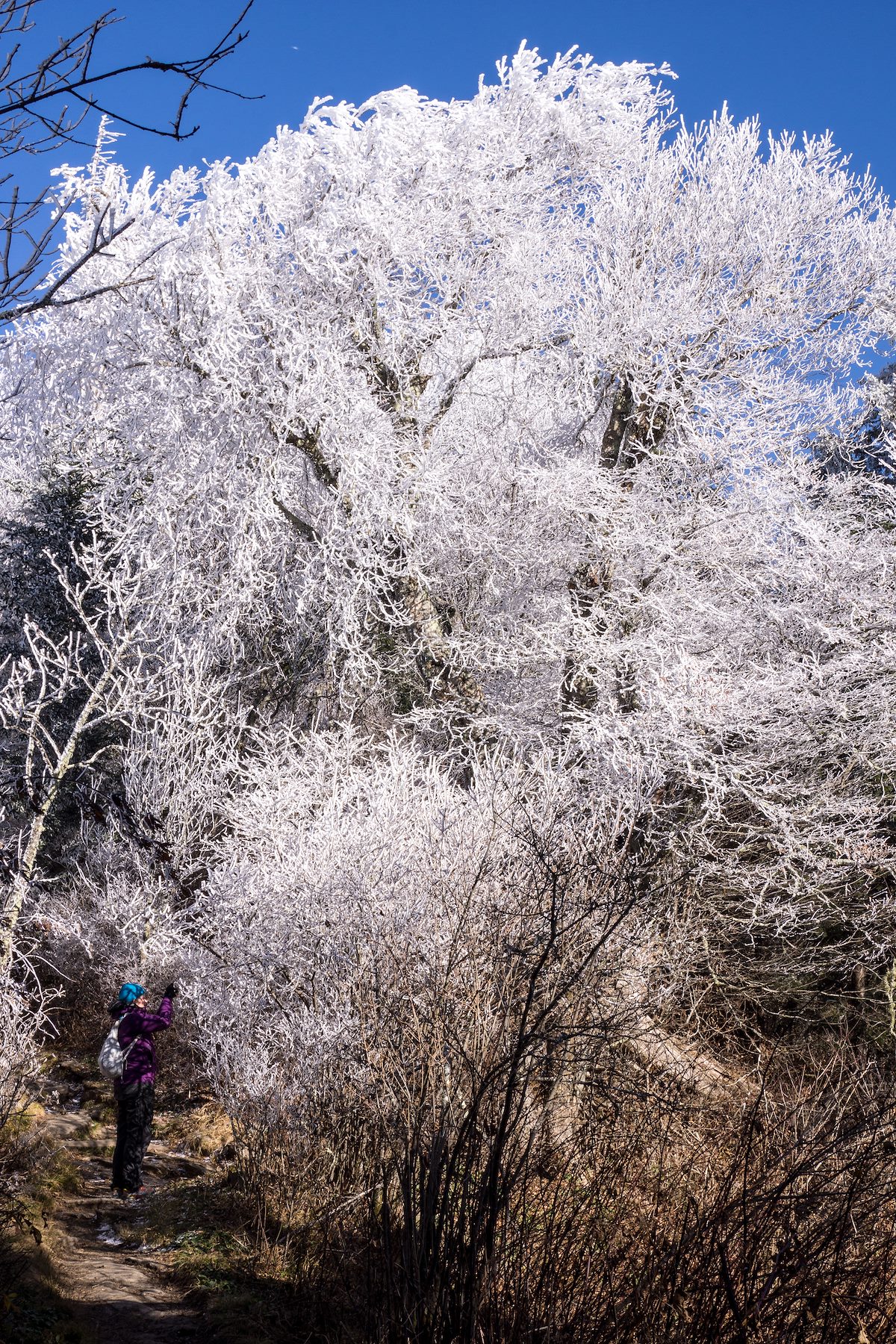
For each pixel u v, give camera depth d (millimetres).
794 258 11398
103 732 11703
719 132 11805
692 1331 3312
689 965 7180
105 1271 4809
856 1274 3463
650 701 9305
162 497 10711
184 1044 8219
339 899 6246
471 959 5078
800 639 10586
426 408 12391
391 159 10727
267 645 13180
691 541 10789
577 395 11766
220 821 9516
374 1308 3818
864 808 8773
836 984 8523
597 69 12148
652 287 11438
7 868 4891
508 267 12031
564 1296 3510
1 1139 5953
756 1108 4121
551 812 6301
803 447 11688
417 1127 4121
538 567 11836
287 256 11125
